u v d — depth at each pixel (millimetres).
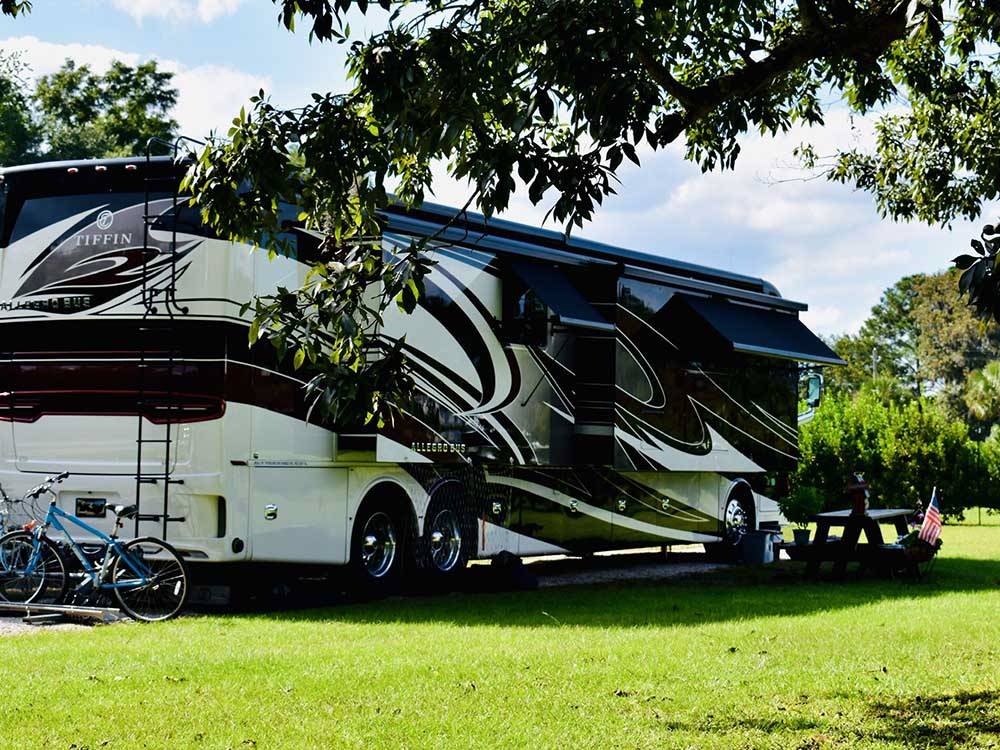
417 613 11758
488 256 14305
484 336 14141
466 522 14328
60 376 12023
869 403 36375
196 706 6941
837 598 13391
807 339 19547
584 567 17953
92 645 9234
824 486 34406
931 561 17125
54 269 11922
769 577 16281
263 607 12383
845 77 10250
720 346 17438
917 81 11180
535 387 14961
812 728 6816
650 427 16328
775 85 10102
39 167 12070
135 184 11859
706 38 9180
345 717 6777
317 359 7047
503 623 11000
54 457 12031
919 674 8398
